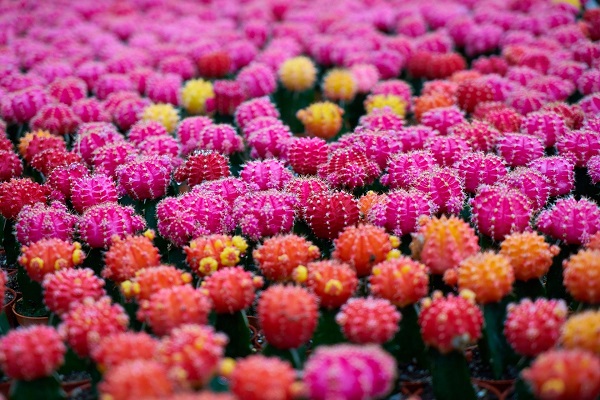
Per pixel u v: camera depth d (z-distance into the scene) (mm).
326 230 876
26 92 1203
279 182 958
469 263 768
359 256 807
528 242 795
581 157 980
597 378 650
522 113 1147
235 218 894
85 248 899
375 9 1776
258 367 653
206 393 642
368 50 1522
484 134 1028
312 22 1761
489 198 847
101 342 719
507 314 757
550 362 658
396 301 769
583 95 1234
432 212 876
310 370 652
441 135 1094
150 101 1246
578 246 848
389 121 1094
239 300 771
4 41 1637
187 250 830
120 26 1727
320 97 1453
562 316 720
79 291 779
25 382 720
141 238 829
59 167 988
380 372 654
